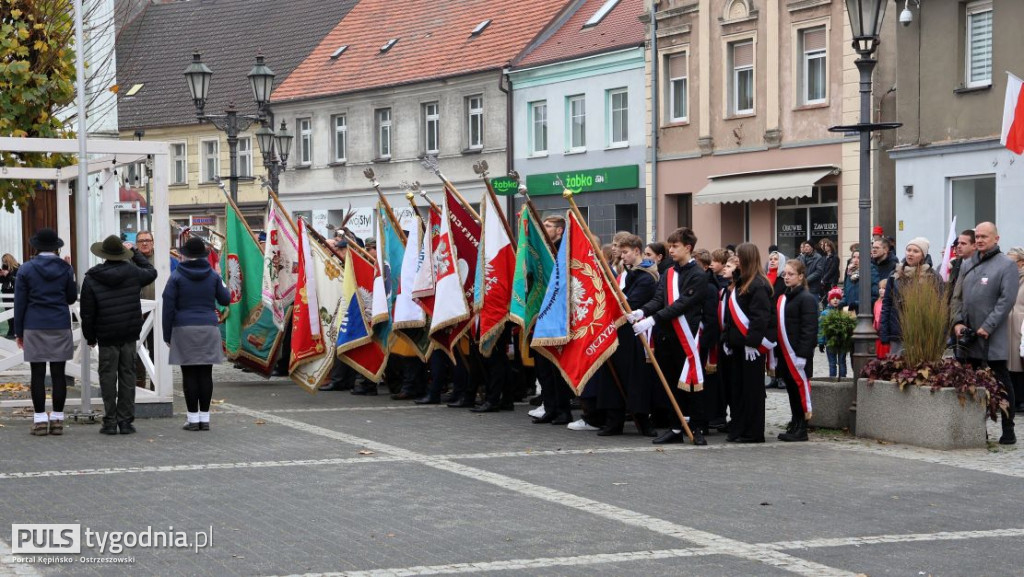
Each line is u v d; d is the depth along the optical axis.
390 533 9.04
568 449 13.24
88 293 14.16
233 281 20.06
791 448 13.34
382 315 18.17
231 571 7.98
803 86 34.28
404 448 13.24
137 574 7.94
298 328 18.56
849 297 21.41
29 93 19.55
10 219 26.61
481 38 46.41
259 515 9.67
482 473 11.62
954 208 29.19
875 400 13.91
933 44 29.41
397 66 48.91
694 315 13.67
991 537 8.98
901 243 30.42
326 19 55.50
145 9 61.22
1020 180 27.25
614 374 14.19
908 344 13.73
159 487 10.87
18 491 10.66
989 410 13.32
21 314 14.16
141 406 15.99
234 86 55.59
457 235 16.72
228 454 12.79
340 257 19.34
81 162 15.55
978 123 28.34
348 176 50.56
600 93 41.00
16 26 19.41
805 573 7.92
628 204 40.59
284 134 30.08
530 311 15.49
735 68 36.56
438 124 47.00
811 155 33.78
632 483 11.11
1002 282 13.93
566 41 43.19
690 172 37.94
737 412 13.80
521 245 15.34
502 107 44.56
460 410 16.91
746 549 8.55
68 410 16.48
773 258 19.41
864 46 14.51
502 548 8.56
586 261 14.23
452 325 16.66
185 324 14.48
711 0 36.91
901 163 30.38
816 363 24.89
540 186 43.28
